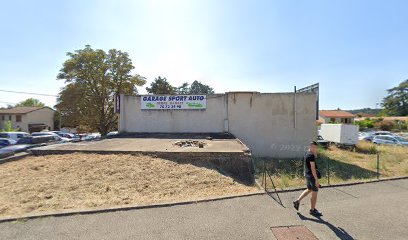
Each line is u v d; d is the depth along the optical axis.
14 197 6.00
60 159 9.34
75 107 31.88
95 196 6.20
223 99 16.98
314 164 5.23
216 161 9.67
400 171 11.45
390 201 5.99
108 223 4.65
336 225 4.61
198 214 5.09
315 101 16.56
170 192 6.66
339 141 20.55
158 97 17.39
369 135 28.39
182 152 9.79
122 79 34.28
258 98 16.80
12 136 21.39
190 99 17.22
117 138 15.07
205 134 16.55
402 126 47.66
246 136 16.81
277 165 13.30
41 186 6.73
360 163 14.32
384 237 4.15
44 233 4.26
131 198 6.11
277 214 5.12
